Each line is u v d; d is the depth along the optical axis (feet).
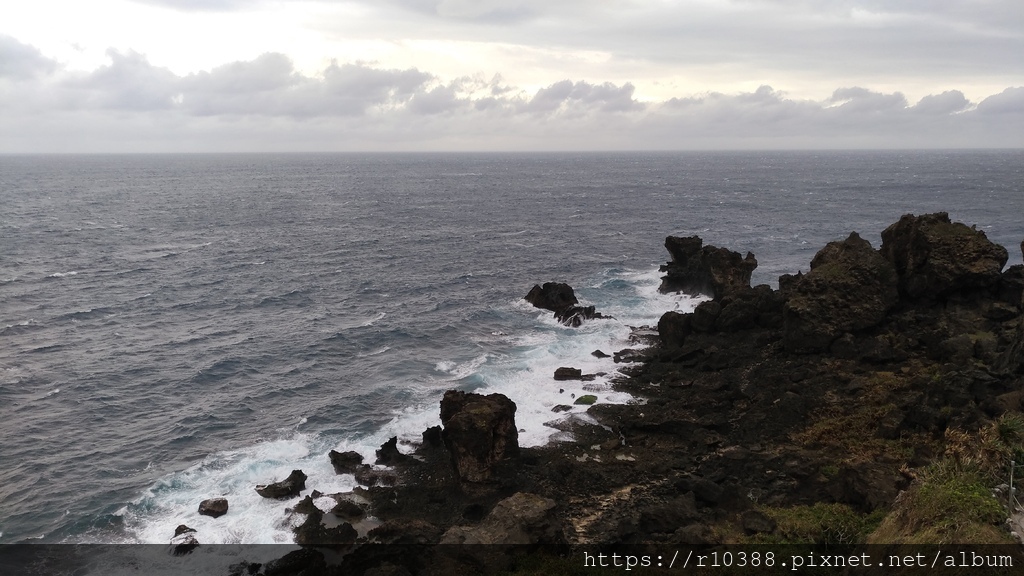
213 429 185.37
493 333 265.13
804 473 141.38
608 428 177.17
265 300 318.65
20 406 199.00
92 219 591.78
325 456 168.66
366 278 367.86
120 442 178.50
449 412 161.58
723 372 201.57
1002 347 175.32
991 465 103.35
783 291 226.17
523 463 157.28
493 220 616.80
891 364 185.57
